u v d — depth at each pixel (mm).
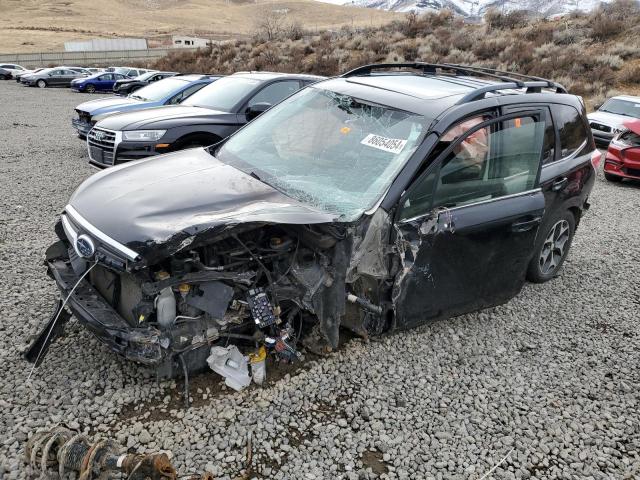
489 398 3615
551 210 4898
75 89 30891
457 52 27766
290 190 3678
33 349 3318
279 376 3564
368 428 3203
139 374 3426
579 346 4367
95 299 3260
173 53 43594
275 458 2910
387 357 3887
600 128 13727
